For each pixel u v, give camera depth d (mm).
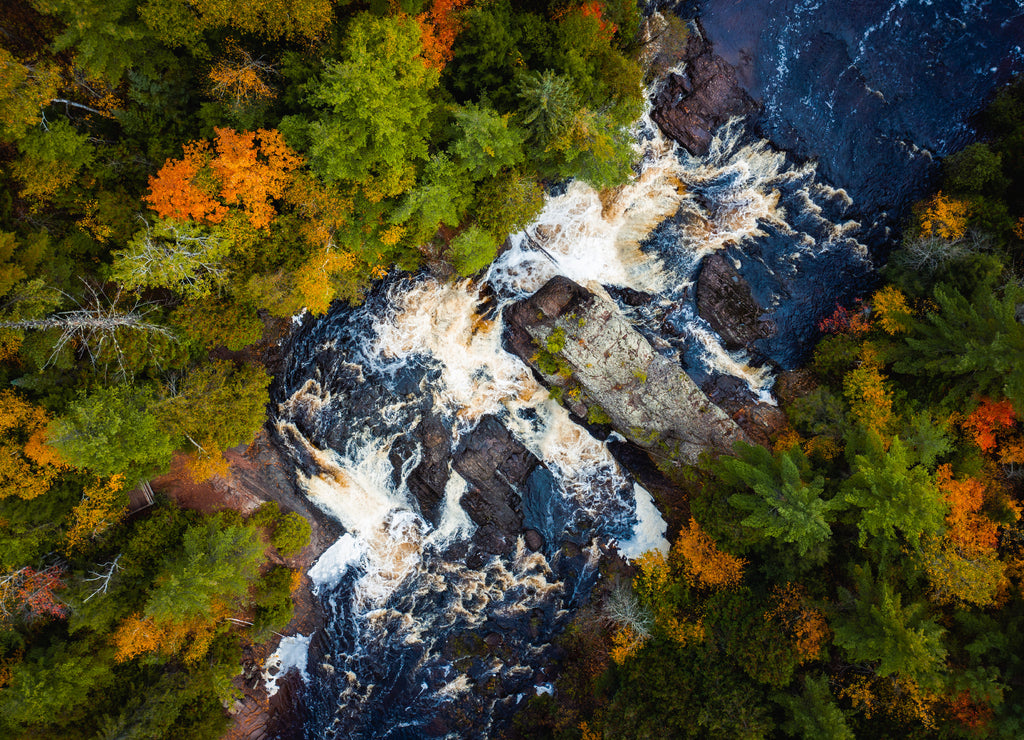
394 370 33250
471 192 27109
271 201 24172
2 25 19781
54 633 25875
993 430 27438
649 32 31125
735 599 29859
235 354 30828
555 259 33156
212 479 31391
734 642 28641
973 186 29203
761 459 28344
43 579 24734
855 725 26891
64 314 22891
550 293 32156
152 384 25406
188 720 29156
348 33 21469
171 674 28391
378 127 21141
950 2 31625
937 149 32125
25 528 23938
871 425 28297
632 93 27781
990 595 25359
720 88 31906
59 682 24594
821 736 25062
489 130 23688
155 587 27297
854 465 27500
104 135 22922
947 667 25016
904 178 32312
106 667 26125
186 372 26688
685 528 31875
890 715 26391
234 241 23625
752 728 26484
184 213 22156
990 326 24984
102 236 23438
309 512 33250
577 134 24844
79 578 25672
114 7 19031
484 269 32562
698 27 31734
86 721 26500
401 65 21422
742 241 33188
